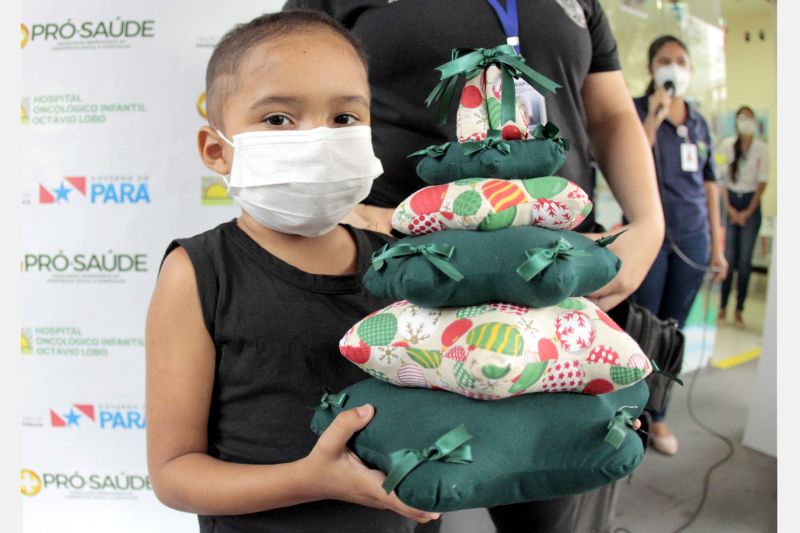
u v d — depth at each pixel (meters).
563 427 0.53
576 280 0.52
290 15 0.72
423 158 0.62
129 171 1.36
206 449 0.72
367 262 0.78
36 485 1.45
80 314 1.39
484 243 0.54
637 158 1.09
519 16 0.92
